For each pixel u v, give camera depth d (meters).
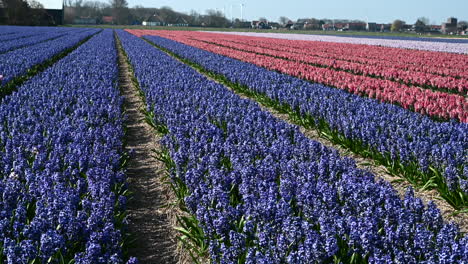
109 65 21.91
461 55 32.91
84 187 6.26
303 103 12.38
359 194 5.66
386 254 4.48
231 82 19.30
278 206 5.22
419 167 7.77
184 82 16.59
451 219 6.54
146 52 31.52
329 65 26.25
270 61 26.52
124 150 9.86
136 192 7.59
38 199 5.73
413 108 13.38
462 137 8.80
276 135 9.42
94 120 10.13
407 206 5.57
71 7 195.25
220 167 7.46
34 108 11.08
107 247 4.79
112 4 184.25
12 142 7.86
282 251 4.44
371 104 12.38
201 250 5.50
